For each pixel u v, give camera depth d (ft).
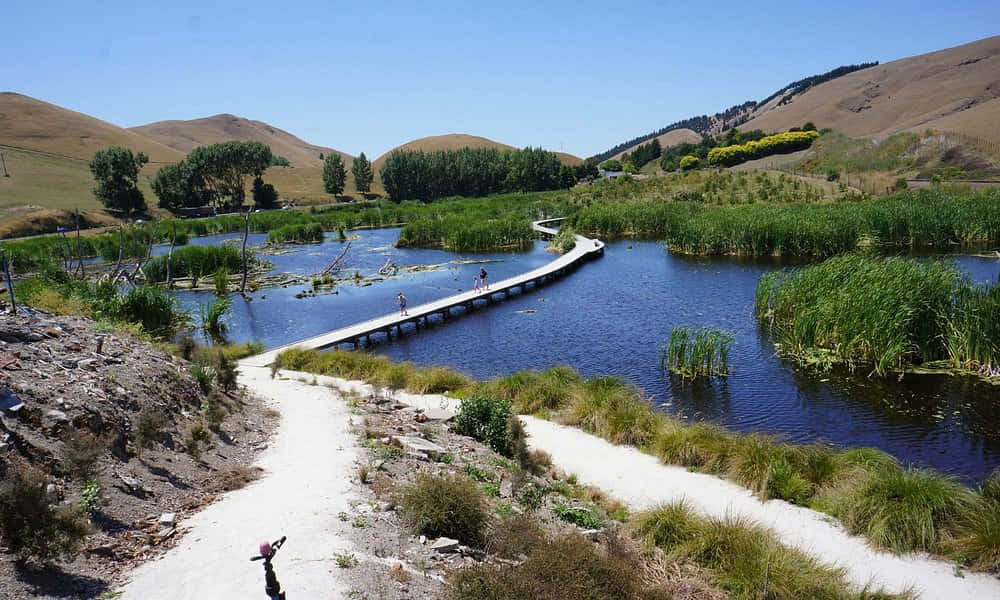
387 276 163.73
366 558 27.25
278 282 157.79
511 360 87.56
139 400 40.55
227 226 299.17
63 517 24.47
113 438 33.94
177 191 377.30
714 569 34.17
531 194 408.87
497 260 189.67
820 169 325.42
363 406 59.47
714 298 118.62
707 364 76.64
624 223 236.22
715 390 71.05
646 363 82.23
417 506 32.50
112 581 24.36
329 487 35.60
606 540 35.76
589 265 167.94
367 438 47.26
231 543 28.02
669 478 48.19
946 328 72.43
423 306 118.11
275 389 67.00
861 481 42.75
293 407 58.13
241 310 128.16
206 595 23.50
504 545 31.24
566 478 48.24
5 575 22.30
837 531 39.32
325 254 212.02
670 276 145.18
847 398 66.13
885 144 329.72
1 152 432.66
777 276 107.96
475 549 31.35
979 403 62.49
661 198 284.82
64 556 24.25
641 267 160.25
